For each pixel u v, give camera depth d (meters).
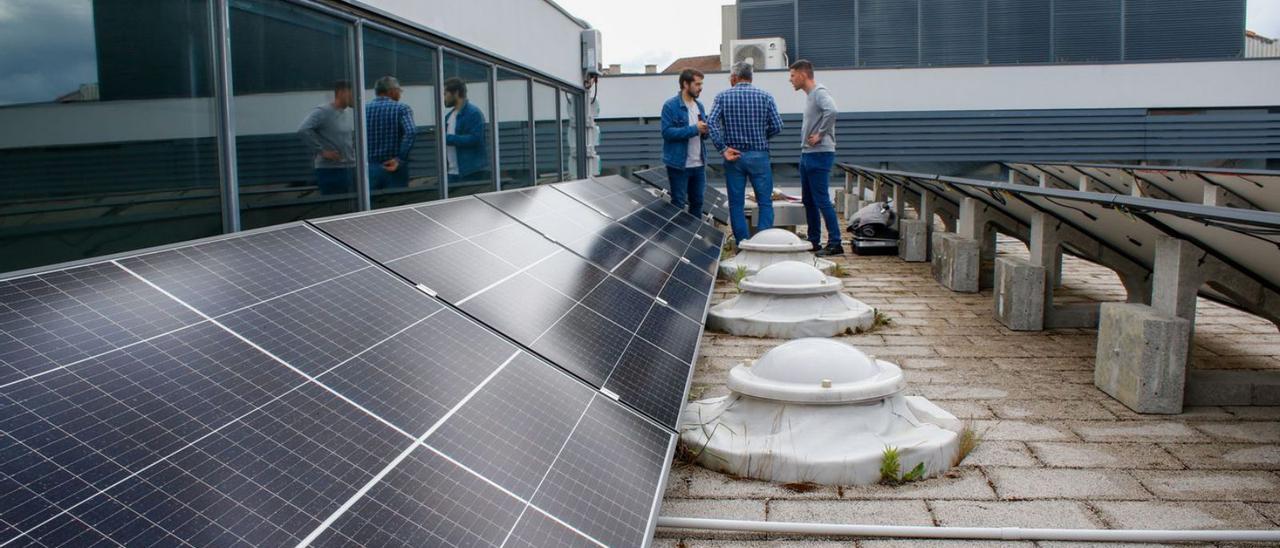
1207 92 26.66
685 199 13.36
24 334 2.14
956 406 5.50
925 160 27.42
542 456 2.90
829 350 4.52
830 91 27.48
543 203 7.49
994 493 4.01
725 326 7.79
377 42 5.93
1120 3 31.50
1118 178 13.51
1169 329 5.19
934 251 11.31
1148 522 3.68
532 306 4.35
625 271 6.38
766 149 12.41
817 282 8.03
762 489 4.07
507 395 3.19
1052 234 7.84
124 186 3.56
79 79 3.33
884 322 8.24
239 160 4.27
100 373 2.15
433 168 7.08
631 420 3.65
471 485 2.53
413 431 2.63
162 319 2.50
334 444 2.37
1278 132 26.53
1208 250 5.25
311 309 3.03
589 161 14.69
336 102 5.31
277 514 2.03
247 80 4.34
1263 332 7.94
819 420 4.29
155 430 2.07
